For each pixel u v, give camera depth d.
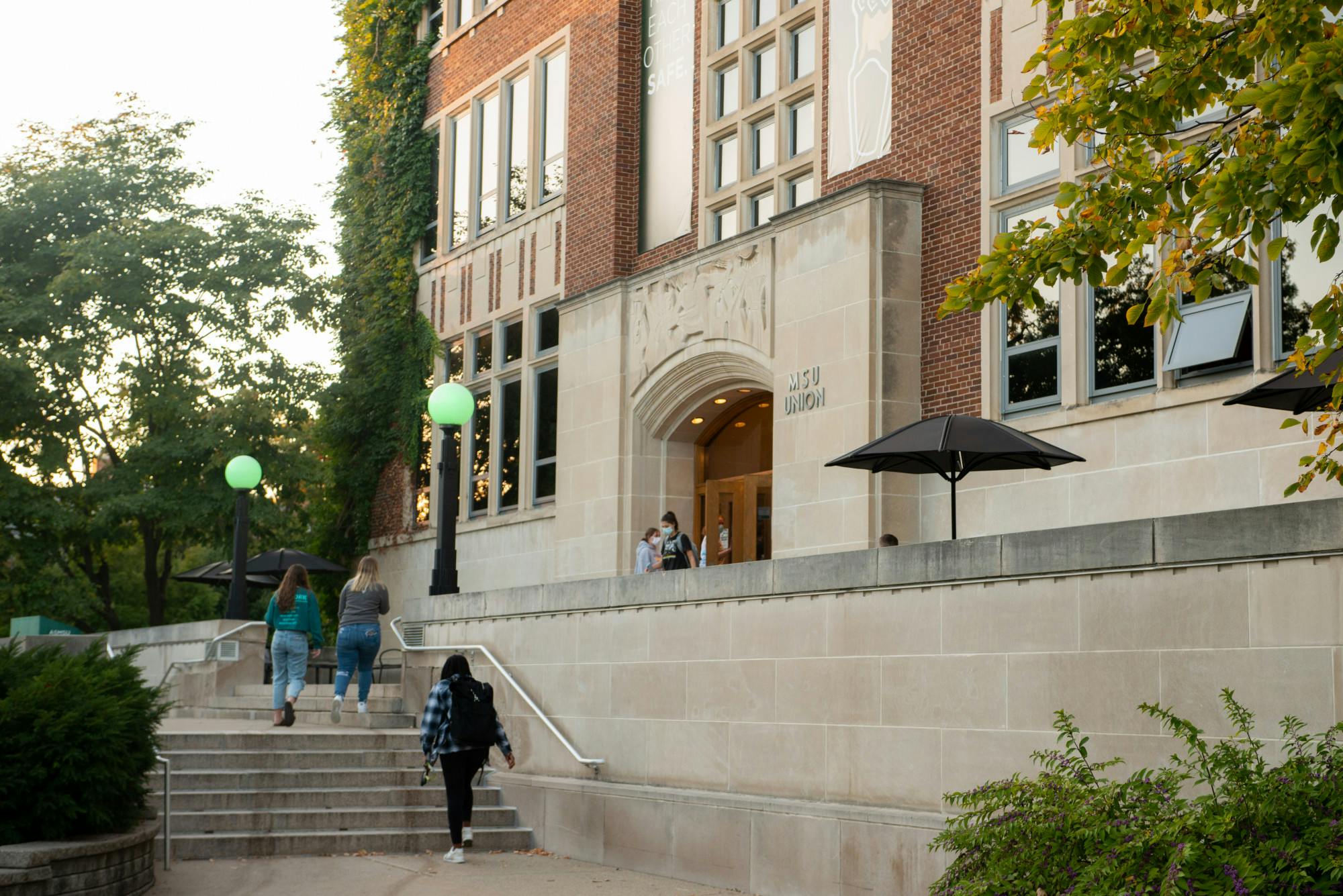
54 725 9.64
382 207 29.95
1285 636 7.75
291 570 16.62
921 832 9.78
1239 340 13.59
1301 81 6.25
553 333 25.11
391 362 29.41
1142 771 7.33
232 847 12.77
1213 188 6.93
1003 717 9.37
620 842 12.89
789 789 11.17
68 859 9.22
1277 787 6.52
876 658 10.46
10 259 29.02
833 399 17.34
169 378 28.56
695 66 22.09
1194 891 6.03
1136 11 7.71
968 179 16.83
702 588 12.33
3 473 27.91
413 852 13.51
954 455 13.55
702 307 20.11
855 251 17.20
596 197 23.69
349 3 30.97
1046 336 15.83
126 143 29.67
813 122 19.70
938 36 17.44
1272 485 13.16
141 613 39.41
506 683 15.17
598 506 22.06
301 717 17.77
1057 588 9.09
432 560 27.58
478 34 27.97
